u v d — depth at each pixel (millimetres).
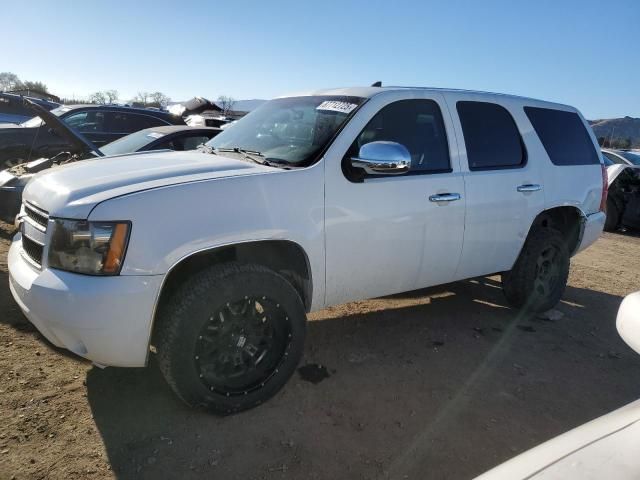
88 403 2945
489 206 4035
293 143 3441
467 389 3387
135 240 2523
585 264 7547
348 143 3309
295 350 3070
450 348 4023
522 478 1183
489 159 4160
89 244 2506
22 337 3684
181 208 2648
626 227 11297
